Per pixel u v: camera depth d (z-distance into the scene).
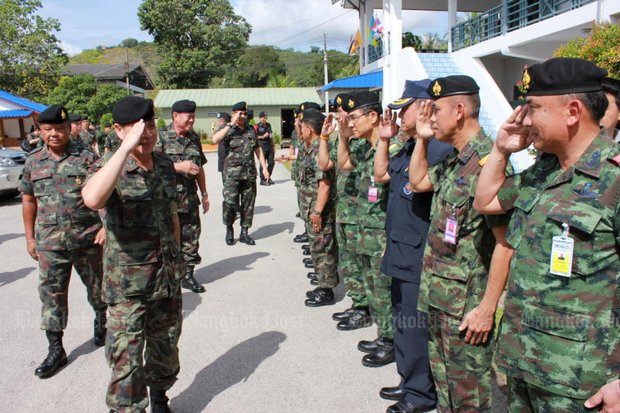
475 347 2.32
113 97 30.44
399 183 2.94
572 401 1.64
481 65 12.18
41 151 3.76
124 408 2.62
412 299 2.87
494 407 2.99
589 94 1.59
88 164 3.74
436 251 2.39
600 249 1.58
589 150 1.63
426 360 2.90
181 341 4.05
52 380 3.51
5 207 11.01
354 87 17.55
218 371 3.55
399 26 13.55
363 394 3.21
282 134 34.34
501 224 2.04
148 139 2.66
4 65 30.83
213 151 28.45
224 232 8.05
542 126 1.66
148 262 2.68
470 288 2.32
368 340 3.99
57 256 3.63
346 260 4.23
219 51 39.25
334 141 4.74
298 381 3.38
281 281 5.57
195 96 33.75
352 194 3.99
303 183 4.96
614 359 1.62
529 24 10.35
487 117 11.95
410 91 2.92
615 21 7.84
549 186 1.71
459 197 2.27
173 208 2.97
